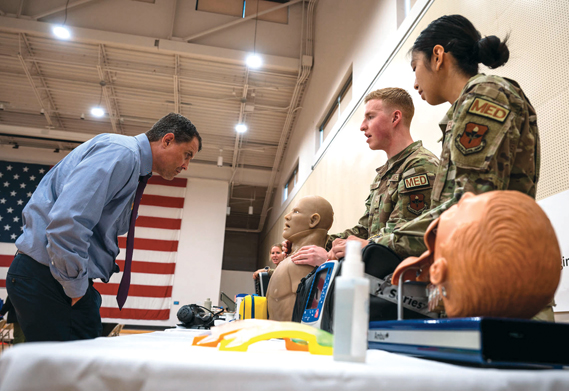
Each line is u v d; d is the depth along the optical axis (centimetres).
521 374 35
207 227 1111
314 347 58
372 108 170
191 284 1066
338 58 612
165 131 164
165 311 1034
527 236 49
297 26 829
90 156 132
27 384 32
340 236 174
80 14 774
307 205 193
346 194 505
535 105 198
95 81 850
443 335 48
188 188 1132
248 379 32
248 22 818
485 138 80
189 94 879
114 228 153
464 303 51
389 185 146
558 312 170
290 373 33
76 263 118
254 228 1522
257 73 818
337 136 570
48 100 901
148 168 159
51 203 129
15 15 744
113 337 72
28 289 120
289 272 158
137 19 787
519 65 211
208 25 804
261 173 1144
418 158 141
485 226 50
